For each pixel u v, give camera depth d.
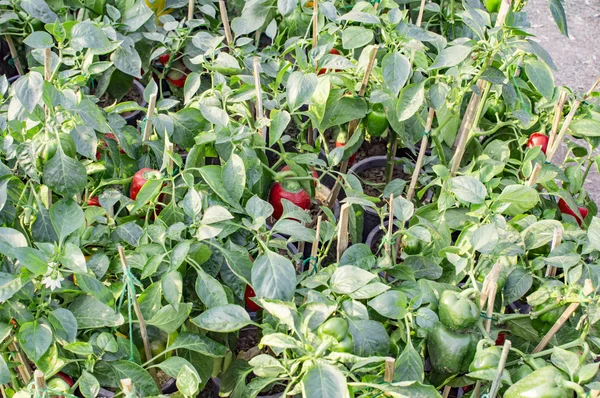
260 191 2.19
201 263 1.96
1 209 1.85
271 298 1.84
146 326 1.92
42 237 1.92
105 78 2.51
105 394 2.00
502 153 2.31
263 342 1.71
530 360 1.82
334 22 2.37
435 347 1.84
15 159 2.04
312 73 2.07
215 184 1.99
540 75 2.07
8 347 1.85
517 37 2.22
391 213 2.01
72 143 1.94
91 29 1.99
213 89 2.23
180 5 2.72
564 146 3.47
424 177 2.45
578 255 1.90
